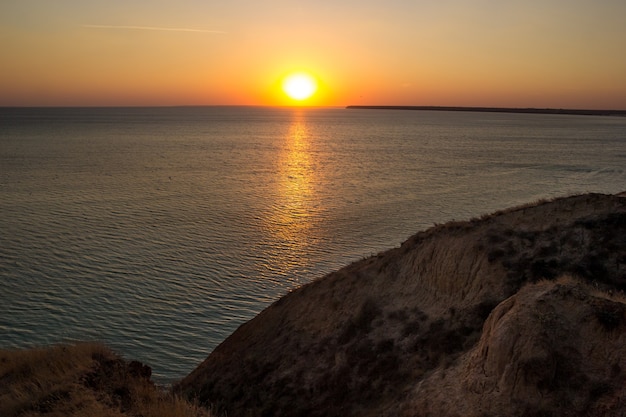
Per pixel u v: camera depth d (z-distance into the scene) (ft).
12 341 95.71
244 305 114.73
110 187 255.91
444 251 73.00
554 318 42.09
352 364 64.49
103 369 43.83
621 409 34.81
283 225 182.70
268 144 556.10
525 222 73.20
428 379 51.72
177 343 97.91
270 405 64.69
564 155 428.56
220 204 219.82
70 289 121.19
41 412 34.99
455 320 62.08
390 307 72.18
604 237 65.51
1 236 161.27
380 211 205.36
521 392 39.65
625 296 55.77
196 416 40.60
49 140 543.39
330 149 500.74
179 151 459.32
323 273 132.98
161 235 167.63
